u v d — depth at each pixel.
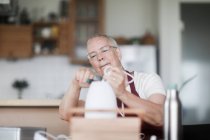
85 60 4.43
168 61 4.42
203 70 4.49
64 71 4.66
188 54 4.48
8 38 4.39
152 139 1.15
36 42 4.52
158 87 1.49
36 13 4.66
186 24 4.50
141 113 1.02
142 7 4.79
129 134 0.94
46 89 4.63
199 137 1.32
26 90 4.61
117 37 4.50
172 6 4.48
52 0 4.71
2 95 4.58
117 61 1.51
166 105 1.09
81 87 1.29
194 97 4.45
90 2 4.54
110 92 1.07
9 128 1.26
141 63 4.28
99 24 4.47
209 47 4.51
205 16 4.53
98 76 1.32
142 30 4.76
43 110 1.77
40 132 1.16
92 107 1.04
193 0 4.51
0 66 4.63
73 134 0.95
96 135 0.94
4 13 3.66
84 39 4.48
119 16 4.77
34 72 4.65
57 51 4.46
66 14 4.55
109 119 0.95
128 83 1.53
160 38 4.45
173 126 1.06
